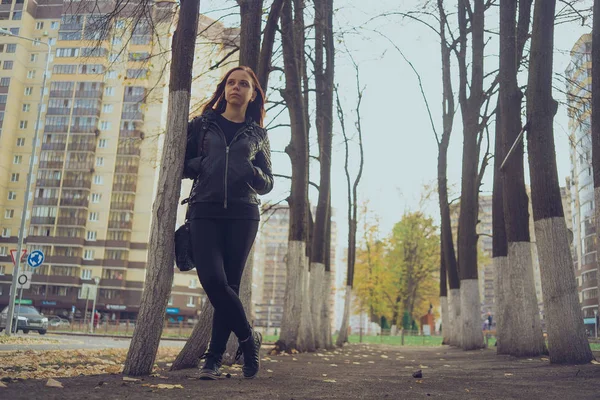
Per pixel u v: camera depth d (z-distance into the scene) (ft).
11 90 220.43
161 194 15.99
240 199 13.76
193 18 17.13
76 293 213.66
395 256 174.60
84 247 216.54
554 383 18.04
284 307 47.42
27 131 223.51
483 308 401.70
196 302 237.66
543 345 37.14
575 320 27.53
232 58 42.52
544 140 29.25
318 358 38.88
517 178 38.27
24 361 24.40
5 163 218.59
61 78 222.69
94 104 219.41
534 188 29.09
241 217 13.74
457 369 26.55
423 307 224.74
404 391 14.57
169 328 123.44
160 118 219.61
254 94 15.30
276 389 13.17
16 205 220.02
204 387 12.82
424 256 163.43
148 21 24.02
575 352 27.17
